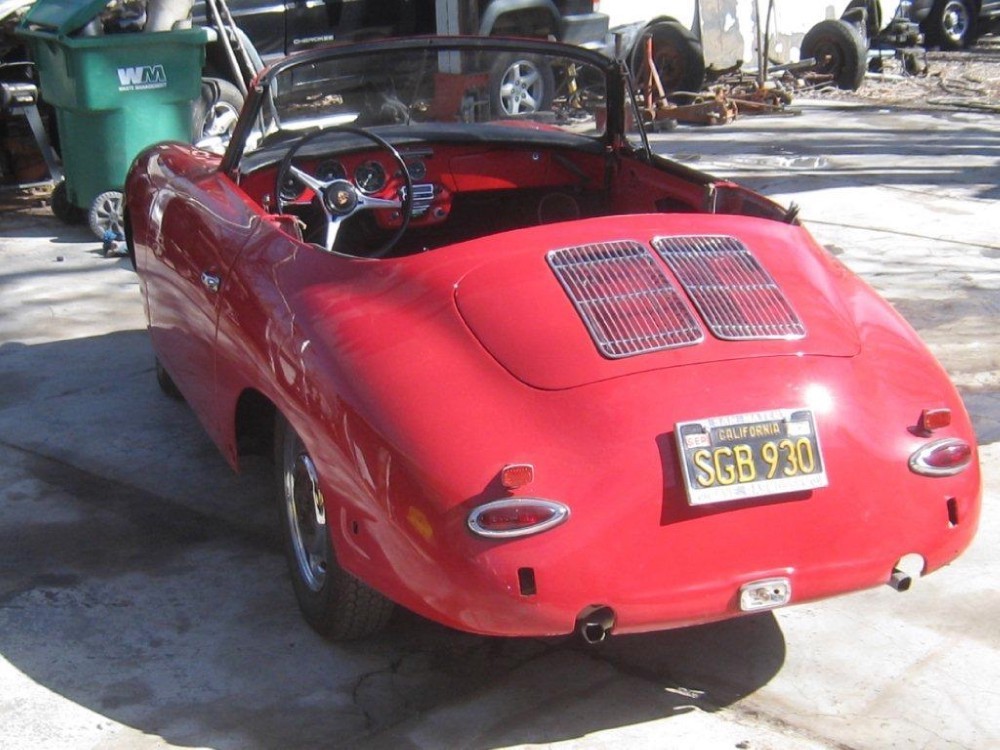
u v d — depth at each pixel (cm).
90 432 482
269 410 378
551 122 470
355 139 445
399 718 300
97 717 300
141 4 808
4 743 289
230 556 384
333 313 310
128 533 400
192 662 325
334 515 292
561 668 321
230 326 354
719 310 300
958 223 775
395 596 279
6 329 607
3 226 807
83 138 735
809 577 273
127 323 616
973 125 1147
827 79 1366
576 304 296
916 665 320
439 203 460
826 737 290
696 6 1284
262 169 429
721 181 407
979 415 481
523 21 1094
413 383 281
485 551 258
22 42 846
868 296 335
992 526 393
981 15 1733
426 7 1070
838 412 280
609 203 474
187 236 406
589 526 260
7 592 361
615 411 270
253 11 967
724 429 270
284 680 316
